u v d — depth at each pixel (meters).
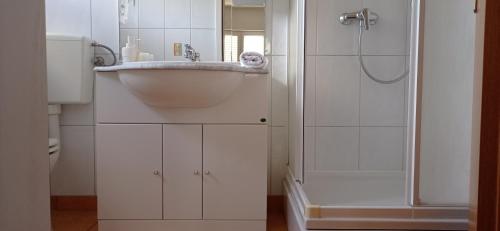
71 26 1.98
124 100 1.56
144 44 1.99
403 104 2.04
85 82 1.90
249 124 1.57
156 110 1.56
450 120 1.32
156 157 1.58
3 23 0.45
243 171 1.59
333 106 2.04
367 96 2.04
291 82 1.95
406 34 2.00
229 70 1.44
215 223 1.60
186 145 1.57
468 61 1.31
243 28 1.98
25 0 0.50
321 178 2.03
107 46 1.99
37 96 0.53
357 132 2.06
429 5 1.28
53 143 1.81
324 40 2.01
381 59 2.02
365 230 1.31
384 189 1.83
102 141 1.57
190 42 2.00
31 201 0.53
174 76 1.40
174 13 1.99
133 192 1.59
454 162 1.33
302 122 1.65
